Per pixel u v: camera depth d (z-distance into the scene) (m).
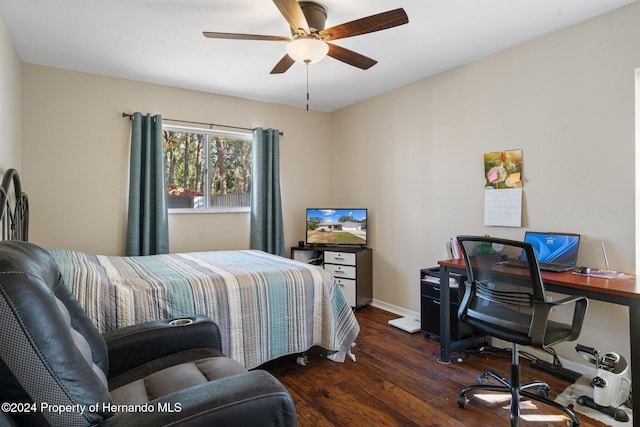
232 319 2.13
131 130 3.43
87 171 3.27
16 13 2.26
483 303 2.02
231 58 2.96
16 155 2.78
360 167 4.29
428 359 2.67
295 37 2.04
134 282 2.01
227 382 1.04
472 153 3.07
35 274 0.85
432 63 3.10
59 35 2.55
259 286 2.25
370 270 4.10
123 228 3.44
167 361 1.48
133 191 3.35
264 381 1.06
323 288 2.51
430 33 2.54
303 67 3.17
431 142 3.43
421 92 3.52
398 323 3.41
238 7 2.19
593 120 2.35
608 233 2.29
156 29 2.47
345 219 4.18
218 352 1.62
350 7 2.18
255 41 2.64
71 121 3.20
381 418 1.92
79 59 2.97
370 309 3.96
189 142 3.84
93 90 3.29
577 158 2.43
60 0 2.11
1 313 0.74
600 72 2.31
